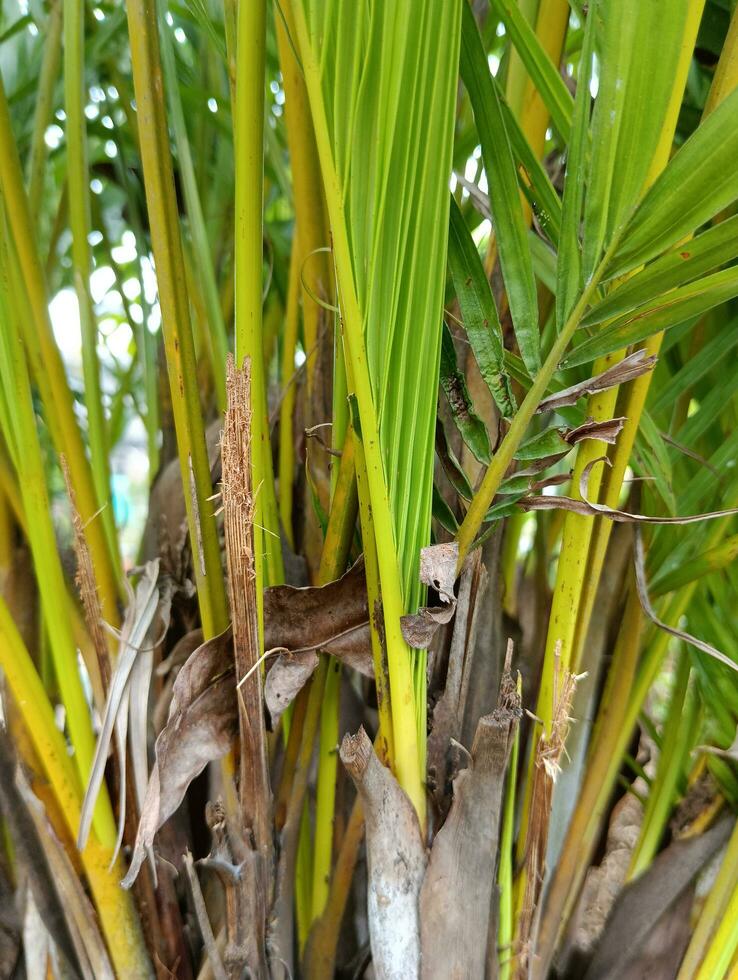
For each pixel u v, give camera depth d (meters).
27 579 0.59
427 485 0.39
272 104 0.73
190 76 0.77
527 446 0.38
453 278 0.40
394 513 0.38
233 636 0.40
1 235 0.45
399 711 0.39
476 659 0.52
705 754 0.58
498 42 0.76
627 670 0.56
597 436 0.37
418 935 0.40
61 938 0.51
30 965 0.54
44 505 0.46
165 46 0.57
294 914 0.57
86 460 0.52
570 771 0.56
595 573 0.45
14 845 0.51
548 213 0.43
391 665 0.39
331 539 0.47
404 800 0.39
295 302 0.58
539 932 0.55
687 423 0.53
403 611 0.39
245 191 0.39
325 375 0.56
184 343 0.43
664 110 0.31
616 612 0.59
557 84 0.39
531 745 0.49
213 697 0.43
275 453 0.65
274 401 0.70
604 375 0.36
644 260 0.34
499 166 0.38
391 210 0.35
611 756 0.56
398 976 0.40
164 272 0.42
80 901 0.48
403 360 0.36
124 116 0.80
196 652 0.42
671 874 0.55
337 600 0.43
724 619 0.57
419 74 0.33
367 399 0.36
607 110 0.32
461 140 0.57
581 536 0.41
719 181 0.31
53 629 0.46
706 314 0.57
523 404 0.37
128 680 0.46
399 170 0.34
